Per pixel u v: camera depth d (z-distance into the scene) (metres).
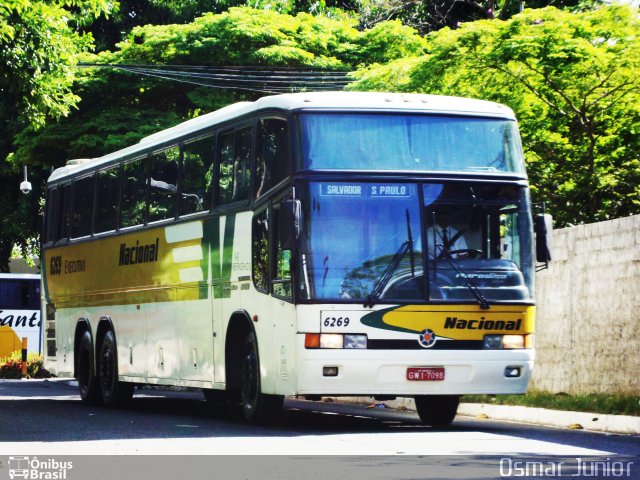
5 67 30.36
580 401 18.67
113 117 41.97
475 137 17.03
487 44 26.89
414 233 16.38
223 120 19.02
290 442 14.86
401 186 16.47
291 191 16.20
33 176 55.44
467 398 21.75
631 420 16.59
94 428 17.45
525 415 19.36
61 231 26.98
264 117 17.45
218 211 18.88
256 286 17.36
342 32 45.16
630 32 26.58
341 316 15.95
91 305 24.86
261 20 43.53
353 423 18.75
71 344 26.06
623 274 18.81
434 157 16.75
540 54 26.25
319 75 42.38
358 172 16.38
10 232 55.44
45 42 30.70
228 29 42.84
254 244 17.50
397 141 16.67
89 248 25.00
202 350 19.47
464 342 16.34
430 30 50.00
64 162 43.22
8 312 57.06
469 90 27.64
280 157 16.78
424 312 16.19
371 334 16.00
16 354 45.78
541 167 27.97
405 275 16.22
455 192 16.69
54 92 31.62
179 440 15.20
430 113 16.89
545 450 13.90
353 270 16.09
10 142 51.06
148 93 43.28
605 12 26.83
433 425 18.44
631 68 26.52
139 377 22.31
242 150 18.22
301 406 24.33
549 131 28.33
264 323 17.08
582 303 19.94
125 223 23.11
